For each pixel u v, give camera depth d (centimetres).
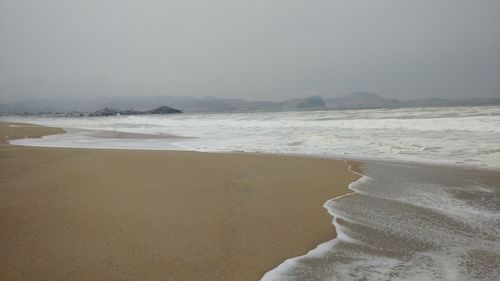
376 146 1394
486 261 427
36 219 573
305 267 421
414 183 827
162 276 397
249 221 579
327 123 2391
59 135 2348
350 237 513
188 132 2403
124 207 640
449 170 944
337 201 695
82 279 387
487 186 777
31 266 413
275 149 1438
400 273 402
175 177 899
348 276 397
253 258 446
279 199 707
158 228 539
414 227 548
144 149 1505
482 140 1375
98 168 1020
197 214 607
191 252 459
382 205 666
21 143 1834
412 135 1622
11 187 790
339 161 1123
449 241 491
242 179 883
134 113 11412
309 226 558
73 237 500
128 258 438
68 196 712
